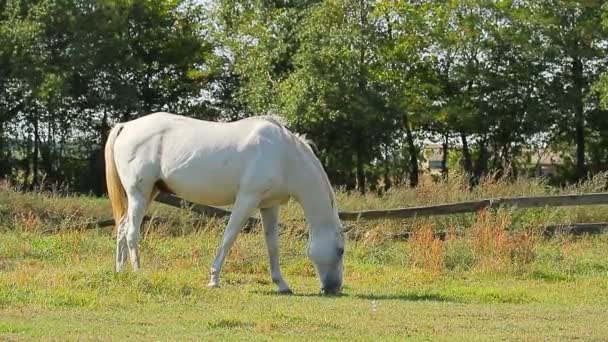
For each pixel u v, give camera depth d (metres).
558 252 15.99
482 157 42.91
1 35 35.66
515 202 18.00
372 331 9.30
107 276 11.45
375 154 40.81
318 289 12.84
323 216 12.38
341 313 10.37
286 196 12.44
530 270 14.57
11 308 9.91
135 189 12.80
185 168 12.43
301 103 37.44
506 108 41.25
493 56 41.12
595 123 41.91
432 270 14.49
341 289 12.45
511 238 15.59
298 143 12.42
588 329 9.77
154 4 42.44
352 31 38.84
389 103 38.53
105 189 40.03
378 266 15.13
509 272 14.52
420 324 9.83
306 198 12.34
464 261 15.10
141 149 12.75
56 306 10.11
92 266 13.43
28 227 17.69
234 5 44.81
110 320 9.44
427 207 17.98
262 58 40.22
